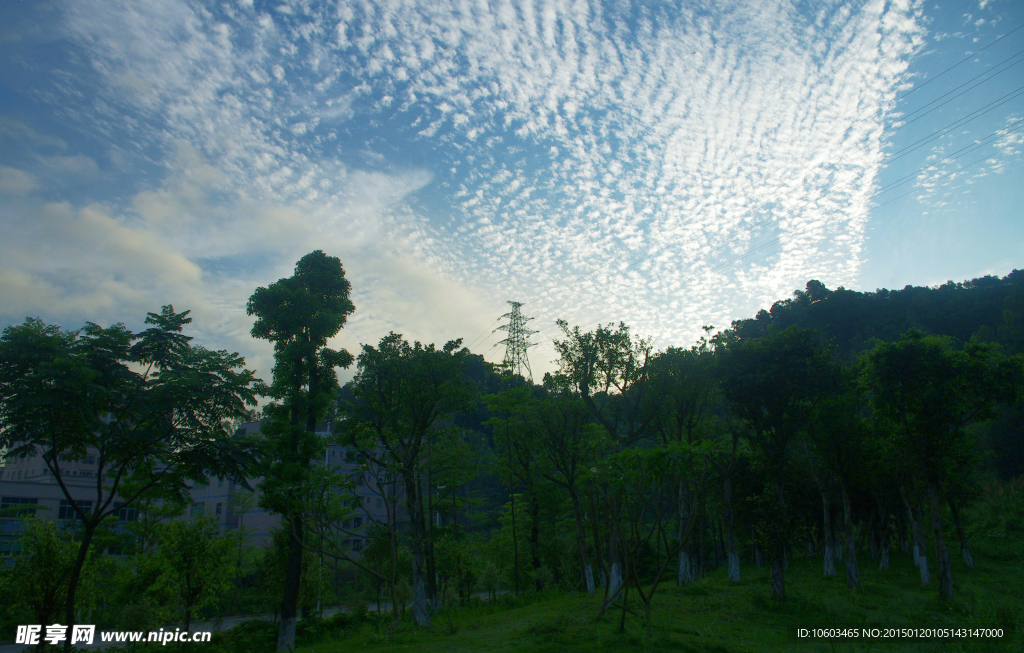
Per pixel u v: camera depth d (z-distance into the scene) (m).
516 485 38.72
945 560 21.84
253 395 20.25
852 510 43.47
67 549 20.47
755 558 44.97
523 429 31.56
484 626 19.92
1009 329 79.81
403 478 22.70
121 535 30.88
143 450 18.58
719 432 30.72
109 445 18.00
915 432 23.64
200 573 24.11
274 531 25.78
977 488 40.09
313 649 18.19
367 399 23.30
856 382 26.11
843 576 32.78
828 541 33.91
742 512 23.81
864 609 19.78
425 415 23.22
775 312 117.50
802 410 23.59
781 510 22.73
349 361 24.50
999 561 39.97
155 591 25.86
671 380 26.06
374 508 59.25
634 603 20.39
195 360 19.44
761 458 27.44
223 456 19.77
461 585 37.22
